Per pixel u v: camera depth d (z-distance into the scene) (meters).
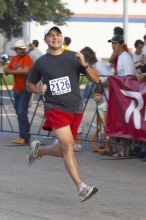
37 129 28.38
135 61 26.98
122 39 22.06
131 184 17.45
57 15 76.25
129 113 20.56
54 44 15.19
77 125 15.28
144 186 17.20
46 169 19.50
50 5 74.38
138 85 20.30
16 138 25.98
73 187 17.00
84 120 29.52
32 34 83.94
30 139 25.45
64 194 16.20
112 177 18.39
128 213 14.38
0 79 26.42
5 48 88.12
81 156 21.89
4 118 32.69
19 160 21.05
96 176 18.52
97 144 22.88
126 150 21.58
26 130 24.38
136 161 21.00
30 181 17.75
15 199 15.70
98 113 22.34
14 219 13.91
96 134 22.58
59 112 14.93
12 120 31.77
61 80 15.06
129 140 21.36
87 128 26.97
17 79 24.20
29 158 16.27
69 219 13.87
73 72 15.13
